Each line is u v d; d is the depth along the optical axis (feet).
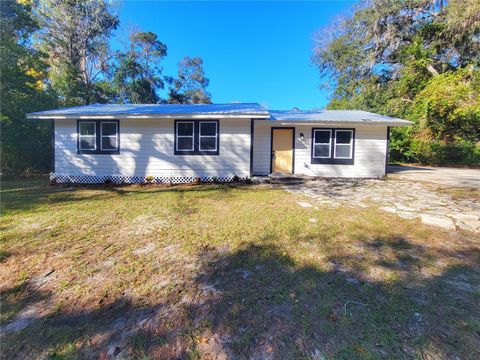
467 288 8.48
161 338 6.50
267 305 7.69
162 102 103.91
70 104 56.59
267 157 34.63
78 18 64.90
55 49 64.90
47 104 43.19
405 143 50.80
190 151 30.83
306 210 17.88
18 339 6.56
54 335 6.66
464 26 51.26
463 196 21.76
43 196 23.48
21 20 39.75
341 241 12.34
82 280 9.17
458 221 14.85
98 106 36.96
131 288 8.68
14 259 10.71
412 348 6.07
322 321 6.97
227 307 7.64
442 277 9.14
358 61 67.51
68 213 17.46
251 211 17.72
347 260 10.41
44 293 8.46
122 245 12.09
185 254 11.10
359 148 33.88
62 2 61.31
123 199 22.08
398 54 63.67
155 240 12.66
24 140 40.32
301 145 34.30
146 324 7.02
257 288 8.57
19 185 30.07
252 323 6.97
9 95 38.78
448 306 7.55
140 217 16.49
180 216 16.69
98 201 21.29
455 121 47.93
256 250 11.42
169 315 7.36
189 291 8.48
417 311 7.34
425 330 6.63
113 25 72.18
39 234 13.46
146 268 9.96
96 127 30.60
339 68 71.56
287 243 12.14
